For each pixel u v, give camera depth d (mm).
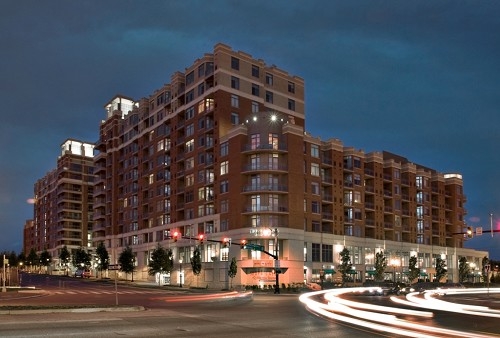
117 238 120500
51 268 166750
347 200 93438
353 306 35406
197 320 25562
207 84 91250
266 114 81750
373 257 95812
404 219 107188
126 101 136250
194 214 91000
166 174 102438
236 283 79125
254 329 21766
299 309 33844
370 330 21375
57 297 50438
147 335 19234
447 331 20922
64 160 169000
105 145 132500
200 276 87375
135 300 45438
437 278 105625
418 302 40719
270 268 78250
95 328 21172
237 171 81188
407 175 108438
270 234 77062
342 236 89938
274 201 80062
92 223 167750
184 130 96625
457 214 120188
